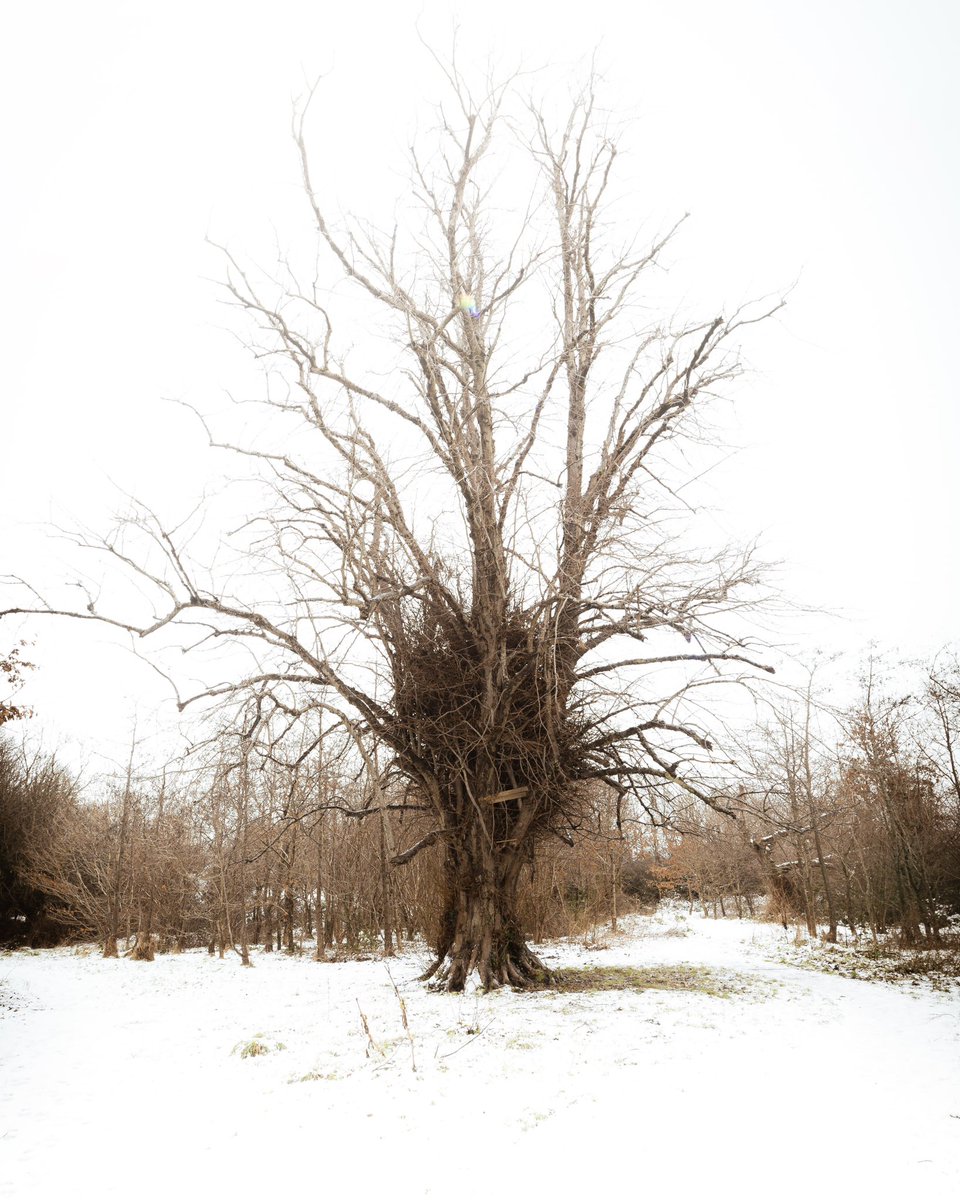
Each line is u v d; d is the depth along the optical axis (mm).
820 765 31750
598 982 17625
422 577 17156
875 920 32469
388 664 17797
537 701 16250
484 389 17203
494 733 16750
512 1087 8898
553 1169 6656
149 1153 7785
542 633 15523
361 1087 9352
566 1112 7996
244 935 29891
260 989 20562
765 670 15602
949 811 30172
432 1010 14055
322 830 30953
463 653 17328
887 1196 6016
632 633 16281
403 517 17188
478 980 16531
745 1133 7363
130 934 41625
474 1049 10672
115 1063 12195
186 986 22234
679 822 19078
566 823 19094
